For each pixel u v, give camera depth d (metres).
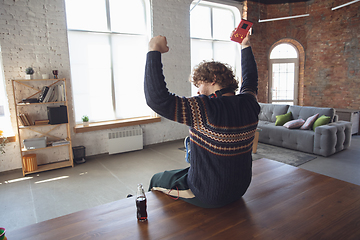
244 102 1.15
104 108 5.23
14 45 3.94
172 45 5.60
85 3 4.77
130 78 5.45
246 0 6.75
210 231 1.25
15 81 3.94
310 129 4.91
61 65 4.35
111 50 5.16
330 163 4.17
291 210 1.44
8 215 2.78
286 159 4.40
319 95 6.98
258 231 1.25
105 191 3.36
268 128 5.41
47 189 3.44
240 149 1.17
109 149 4.93
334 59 6.61
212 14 6.67
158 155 4.92
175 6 5.53
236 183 1.23
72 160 4.31
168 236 1.22
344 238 1.18
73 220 1.37
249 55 1.48
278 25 7.18
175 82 5.77
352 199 1.55
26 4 3.96
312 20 6.84
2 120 4.20
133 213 1.45
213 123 1.08
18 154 4.12
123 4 5.17
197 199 1.40
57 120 4.07
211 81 1.18
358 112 6.16
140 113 5.70
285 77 7.50
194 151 1.21
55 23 4.22
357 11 6.11
